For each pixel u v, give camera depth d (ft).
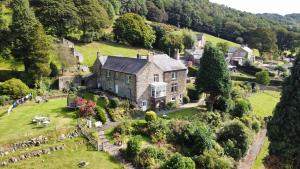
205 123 186.29
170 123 168.96
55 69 226.99
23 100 184.44
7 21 244.63
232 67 376.89
